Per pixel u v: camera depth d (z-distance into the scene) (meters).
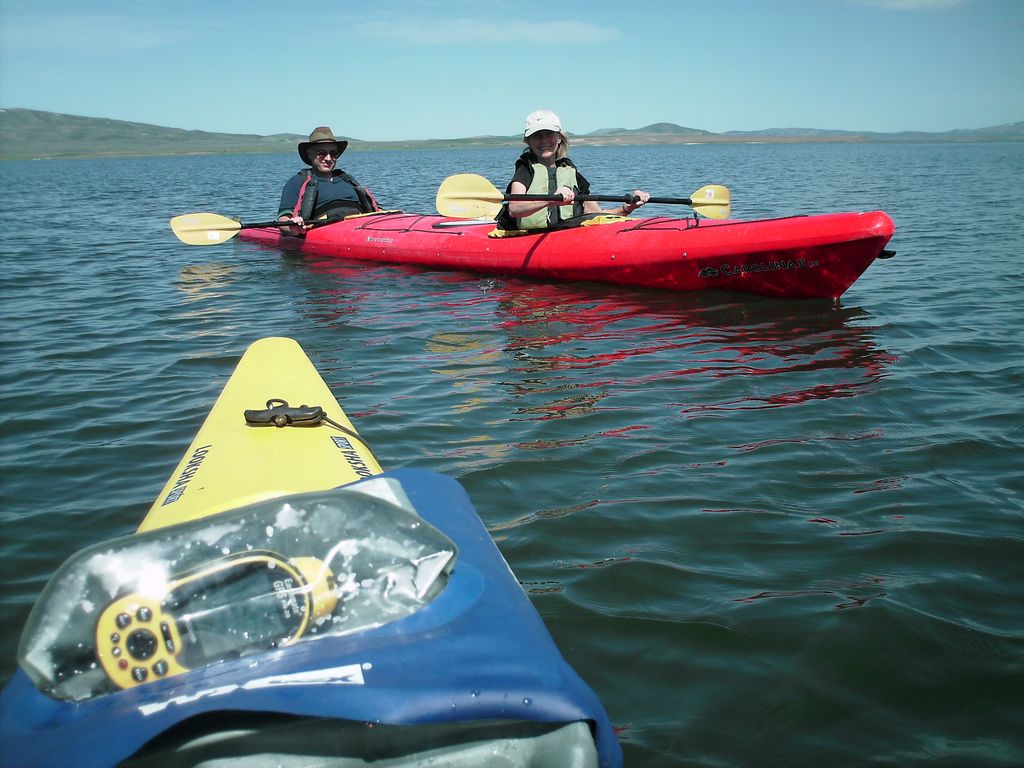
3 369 4.94
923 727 1.95
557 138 6.86
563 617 2.39
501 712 1.37
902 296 6.32
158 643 1.43
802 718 1.99
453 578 1.66
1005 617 2.35
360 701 1.34
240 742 1.35
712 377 4.50
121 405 4.30
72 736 1.32
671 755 1.87
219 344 5.41
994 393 4.17
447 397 4.27
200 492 2.26
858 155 53.91
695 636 2.29
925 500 3.07
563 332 5.45
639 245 6.40
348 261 8.38
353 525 1.56
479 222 8.03
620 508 3.04
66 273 8.25
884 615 2.35
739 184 20.86
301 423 2.66
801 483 3.23
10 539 2.96
